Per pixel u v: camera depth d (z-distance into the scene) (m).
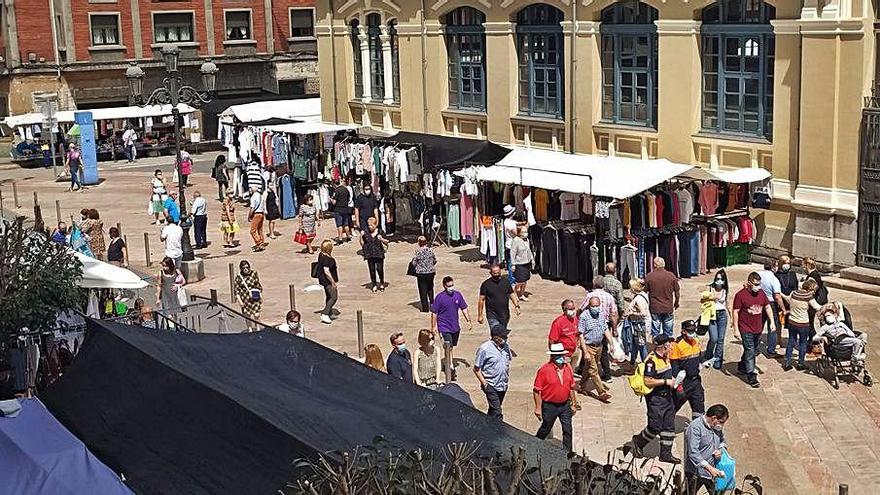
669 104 28.67
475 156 30.23
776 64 26.02
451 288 19.56
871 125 24.28
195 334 13.27
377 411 10.98
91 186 47.41
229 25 63.53
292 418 10.44
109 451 10.90
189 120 59.09
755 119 27.03
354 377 12.05
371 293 26.58
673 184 26.31
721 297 19.50
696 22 27.72
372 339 22.67
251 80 64.44
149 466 10.41
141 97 34.25
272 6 64.31
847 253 25.03
